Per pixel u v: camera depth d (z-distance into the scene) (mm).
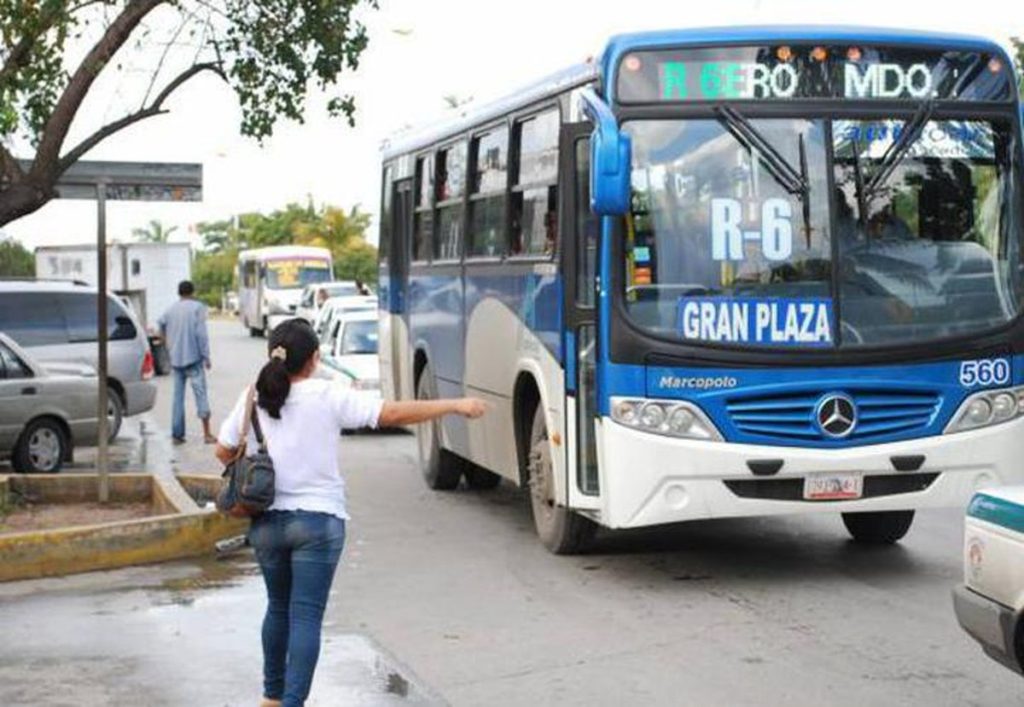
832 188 9773
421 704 7441
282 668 6898
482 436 13031
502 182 12305
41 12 12055
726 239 9711
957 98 10031
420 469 17109
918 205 9898
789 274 9711
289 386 6672
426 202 15266
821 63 9852
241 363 40344
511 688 7734
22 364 17266
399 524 13219
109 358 20656
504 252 12164
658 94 9750
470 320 13266
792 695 7461
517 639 8805
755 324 9656
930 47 9984
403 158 16500
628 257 9664
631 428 9625
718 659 8211
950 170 9969
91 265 41438
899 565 10789
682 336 9609
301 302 51094
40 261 41312
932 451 9758
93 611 9586
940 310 9844
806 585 10133
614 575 10641
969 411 9867
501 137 12391
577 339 10188
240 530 11547
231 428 6758
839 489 9727
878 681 7668
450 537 12453
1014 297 10008
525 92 11648
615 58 9758
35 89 13352
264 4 13625
